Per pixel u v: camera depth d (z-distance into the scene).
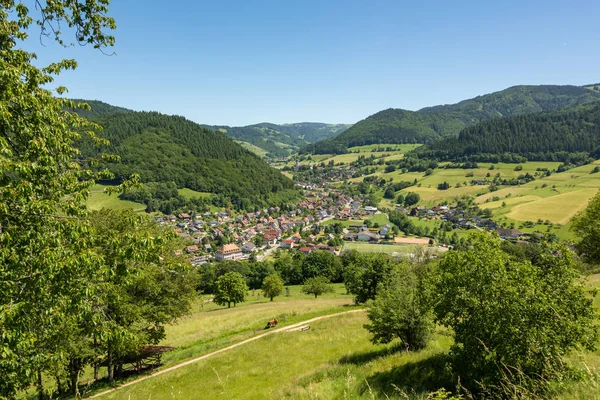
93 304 9.84
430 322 15.45
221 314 46.94
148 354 23.19
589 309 8.23
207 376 19.66
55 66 10.14
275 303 57.44
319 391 12.20
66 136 10.08
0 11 8.79
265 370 19.00
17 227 7.91
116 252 8.96
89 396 17.86
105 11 10.48
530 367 7.73
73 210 9.33
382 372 12.97
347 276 44.06
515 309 7.98
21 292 7.81
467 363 9.08
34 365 8.60
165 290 24.20
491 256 9.12
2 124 8.09
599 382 6.59
